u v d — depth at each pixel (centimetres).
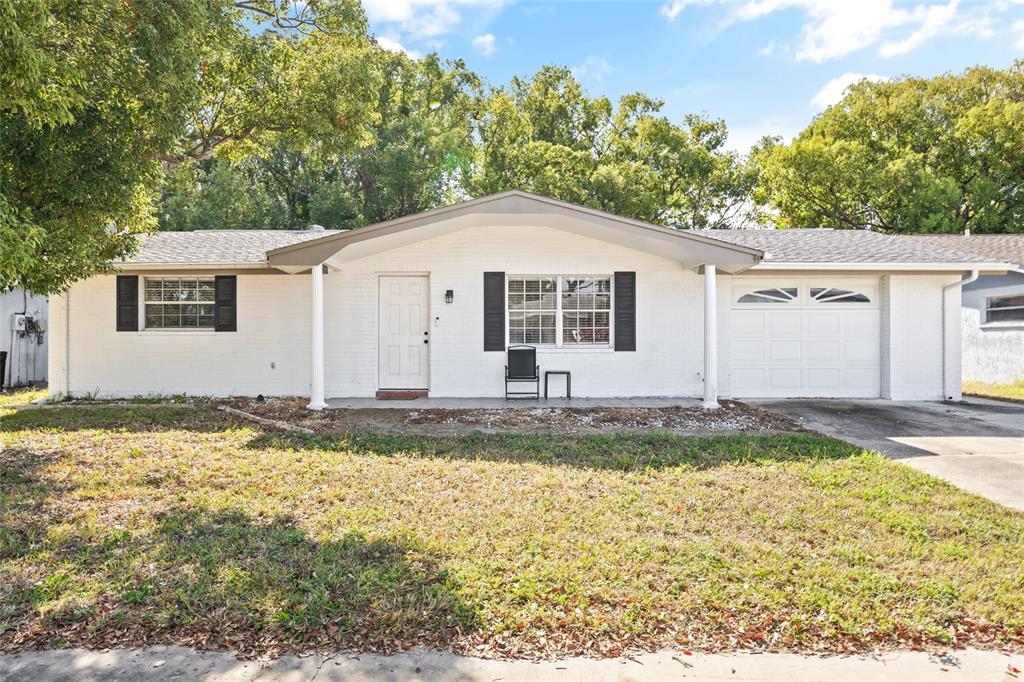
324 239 951
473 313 1113
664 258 1116
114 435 732
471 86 3012
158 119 670
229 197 2527
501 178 2541
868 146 2747
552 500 497
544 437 746
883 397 1136
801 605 326
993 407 1031
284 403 1032
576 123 3017
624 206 2373
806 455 654
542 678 268
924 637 301
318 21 1127
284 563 375
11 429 776
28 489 518
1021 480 579
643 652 289
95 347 1128
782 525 447
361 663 277
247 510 472
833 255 1126
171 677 265
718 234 1388
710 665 279
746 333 1145
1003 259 1430
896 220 2533
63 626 307
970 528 445
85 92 583
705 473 582
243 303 1133
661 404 1029
